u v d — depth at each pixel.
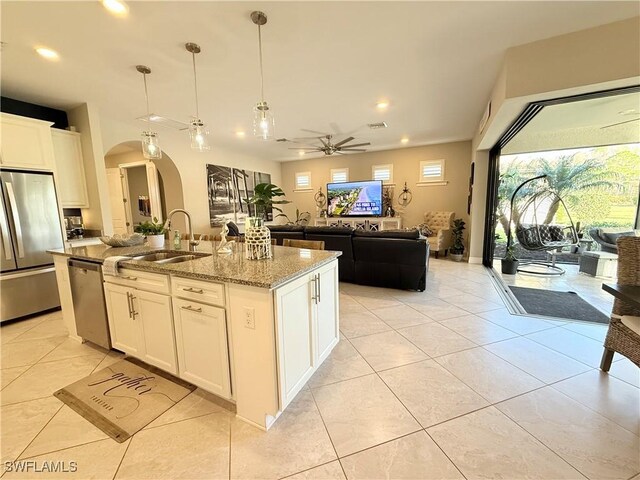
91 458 1.35
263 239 2.01
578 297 3.52
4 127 2.89
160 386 1.89
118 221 6.15
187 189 5.73
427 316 2.97
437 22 2.13
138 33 2.21
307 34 2.26
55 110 3.77
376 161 7.42
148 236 2.69
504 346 2.32
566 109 3.72
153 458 1.34
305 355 1.81
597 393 1.72
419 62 2.73
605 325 2.68
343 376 1.96
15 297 2.97
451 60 2.69
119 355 2.29
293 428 1.51
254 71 2.87
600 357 2.12
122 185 6.09
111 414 1.64
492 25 2.17
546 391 1.75
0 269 2.86
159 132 5.08
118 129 4.43
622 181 5.01
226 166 6.68
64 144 3.60
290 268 1.70
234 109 3.99
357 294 3.72
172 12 1.97
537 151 5.35
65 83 3.08
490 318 2.89
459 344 2.37
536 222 5.74
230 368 1.61
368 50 2.51
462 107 4.01
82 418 1.61
